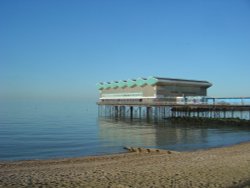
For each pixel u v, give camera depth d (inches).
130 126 2513.5
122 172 653.9
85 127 2500.0
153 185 540.4
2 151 1366.9
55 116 4254.4
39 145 1544.0
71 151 1368.1
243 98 2190.0
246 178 587.2
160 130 2197.3
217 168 676.1
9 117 3954.2
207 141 1663.4
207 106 2345.0
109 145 1545.3
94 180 579.2
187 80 3041.3
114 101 3405.5
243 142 1563.7
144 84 2960.1
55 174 653.3
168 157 922.1
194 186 534.3
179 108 2844.5
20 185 547.2
